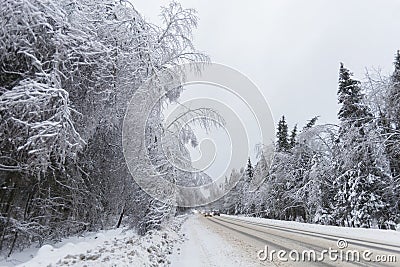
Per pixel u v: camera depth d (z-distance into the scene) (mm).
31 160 7637
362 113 24047
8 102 7215
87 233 12711
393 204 21688
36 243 10117
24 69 8227
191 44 13688
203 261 8797
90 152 11406
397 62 21453
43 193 9789
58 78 7965
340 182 24812
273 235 16547
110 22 10766
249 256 9398
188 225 28500
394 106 20766
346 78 25969
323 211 27859
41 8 8094
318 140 28703
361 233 16344
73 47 8586
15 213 9406
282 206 38688
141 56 11812
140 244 9188
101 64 9664
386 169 21812
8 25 7492
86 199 11570
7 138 7621
